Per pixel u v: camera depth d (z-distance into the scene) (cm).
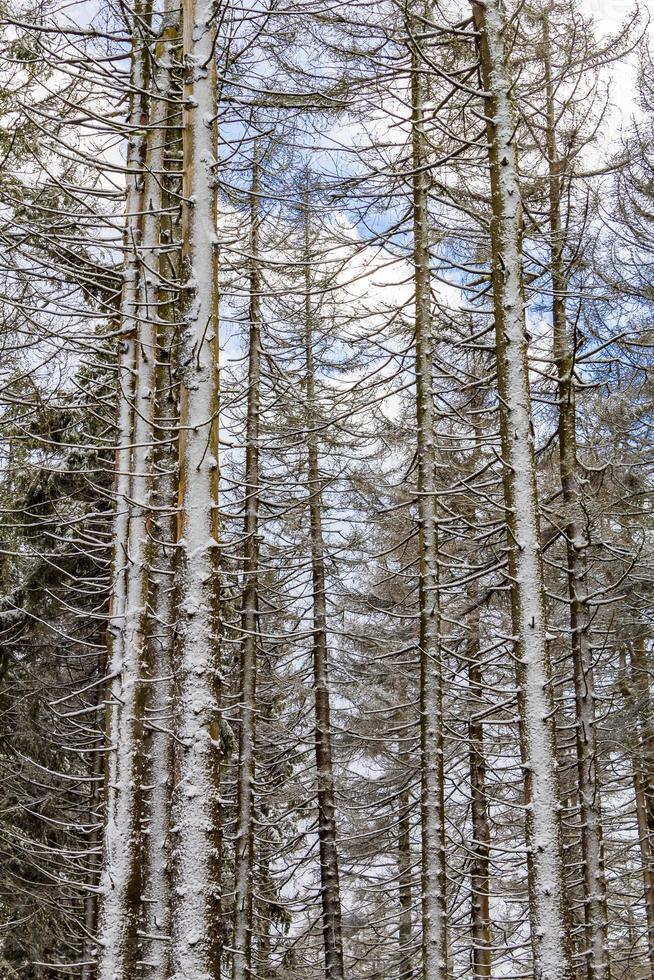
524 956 1454
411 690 1783
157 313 1031
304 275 1661
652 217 1305
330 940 1581
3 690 1385
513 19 841
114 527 959
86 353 1019
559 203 1191
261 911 1777
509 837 1444
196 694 703
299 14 960
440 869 1123
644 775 1493
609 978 1002
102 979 775
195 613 721
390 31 1020
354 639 1841
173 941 654
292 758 1798
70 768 1520
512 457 757
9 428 1216
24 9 959
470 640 1432
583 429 1211
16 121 1057
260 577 1778
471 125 1084
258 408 1655
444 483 1423
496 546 1250
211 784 689
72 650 1555
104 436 1427
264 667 1825
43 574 1441
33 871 1355
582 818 1054
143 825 923
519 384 770
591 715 1073
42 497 1448
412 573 1596
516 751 1516
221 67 933
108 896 802
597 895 1022
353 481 1739
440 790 1152
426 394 1273
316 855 1645
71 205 1100
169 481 1030
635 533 1314
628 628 1414
